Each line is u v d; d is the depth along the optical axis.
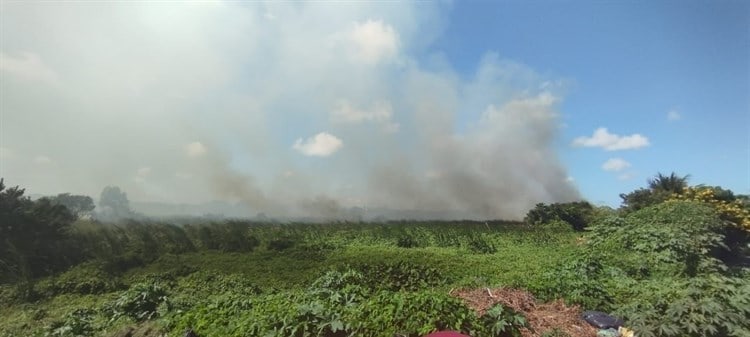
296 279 13.02
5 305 12.23
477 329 6.59
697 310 7.22
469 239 19.44
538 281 9.65
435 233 21.08
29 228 16.30
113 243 17.95
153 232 19.67
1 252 14.81
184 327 7.68
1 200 16.53
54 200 22.38
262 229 22.19
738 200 18.84
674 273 12.09
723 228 16.22
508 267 13.05
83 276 14.20
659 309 7.70
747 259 16.47
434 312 6.56
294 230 21.91
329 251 17.11
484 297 8.58
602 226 17.78
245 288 12.41
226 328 7.27
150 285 11.03
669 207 17.19
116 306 10.12
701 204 17.11
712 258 12.91
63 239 17.33
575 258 12.55
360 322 6.57
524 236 21.09
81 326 9.09
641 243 14.09
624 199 22.25
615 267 12.00
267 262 15.34
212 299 10.39
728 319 7.04
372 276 11.91
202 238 19.38
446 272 12.52
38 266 15.12
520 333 6.85
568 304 8.74
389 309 6.71
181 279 13.66
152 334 7.88
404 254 15.47
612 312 8.46
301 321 6.73
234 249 18.23
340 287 10.11
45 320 10.54
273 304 8.02
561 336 7.30
